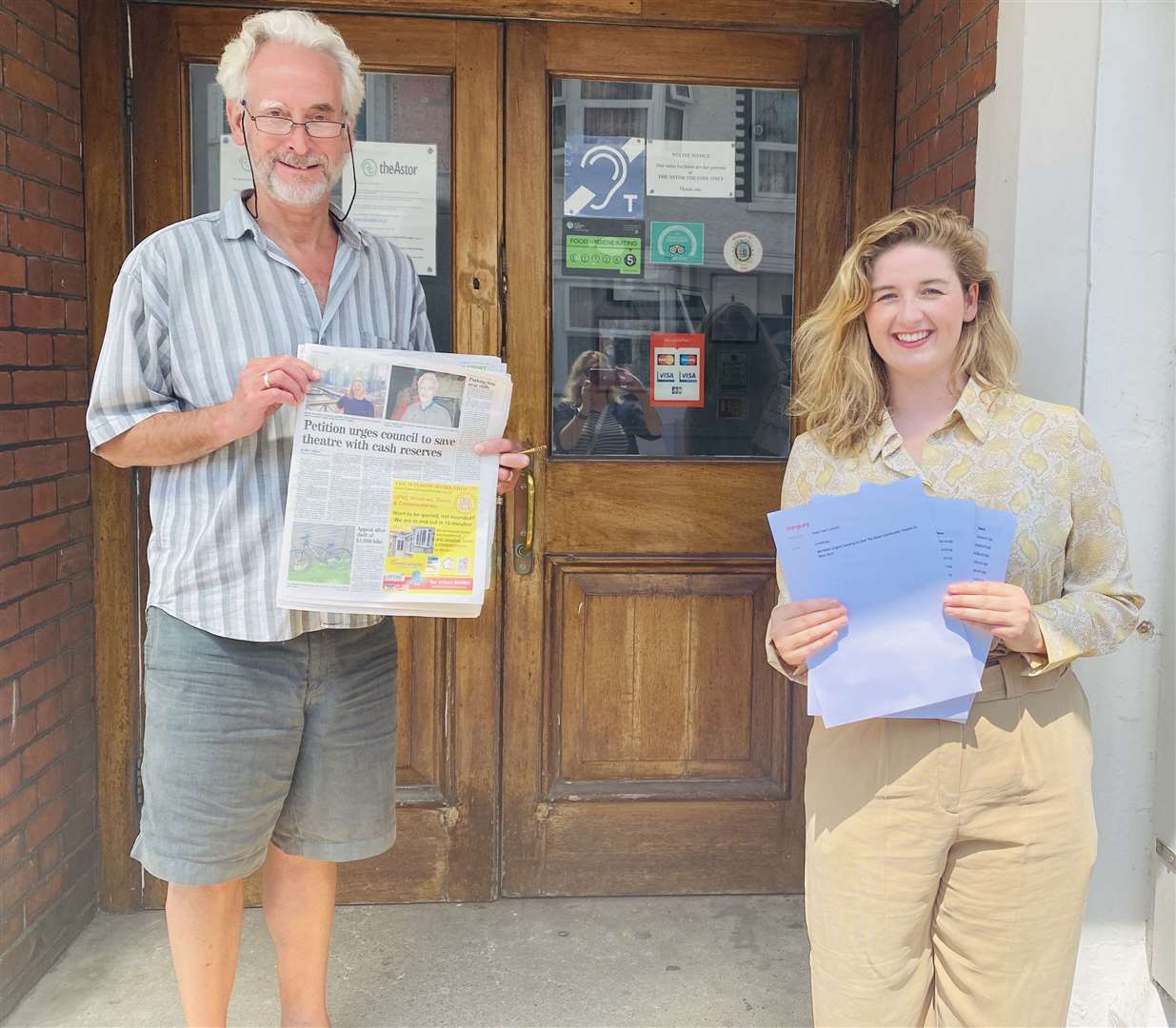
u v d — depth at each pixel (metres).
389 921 2.80
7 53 2.25
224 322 1.81
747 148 2.85
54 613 2.52
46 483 2.46
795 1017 2.40
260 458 1.81
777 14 2.78
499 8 2.71
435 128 2.76
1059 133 2.08
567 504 2.85
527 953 2.65
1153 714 2.13
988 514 1.53
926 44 2.64
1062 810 1.57
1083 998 2.17
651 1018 2.39
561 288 2.84
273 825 1.94
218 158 2.71
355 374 1.72
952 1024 1.66
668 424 2.90
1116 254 2.04
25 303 2.35
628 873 2.94
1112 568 1.62
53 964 2.54
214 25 2.66
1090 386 2.05
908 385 1.68
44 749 2.47
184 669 1.82
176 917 1.90
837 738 1.64
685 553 2.89
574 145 2.81
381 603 1.77
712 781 2.95
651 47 2.78
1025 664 1.57
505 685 2.87
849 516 1.55
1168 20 2.00
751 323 2.90
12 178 2.29
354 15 2.70
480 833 2.89
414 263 2.79
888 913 1.60
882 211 2.86
